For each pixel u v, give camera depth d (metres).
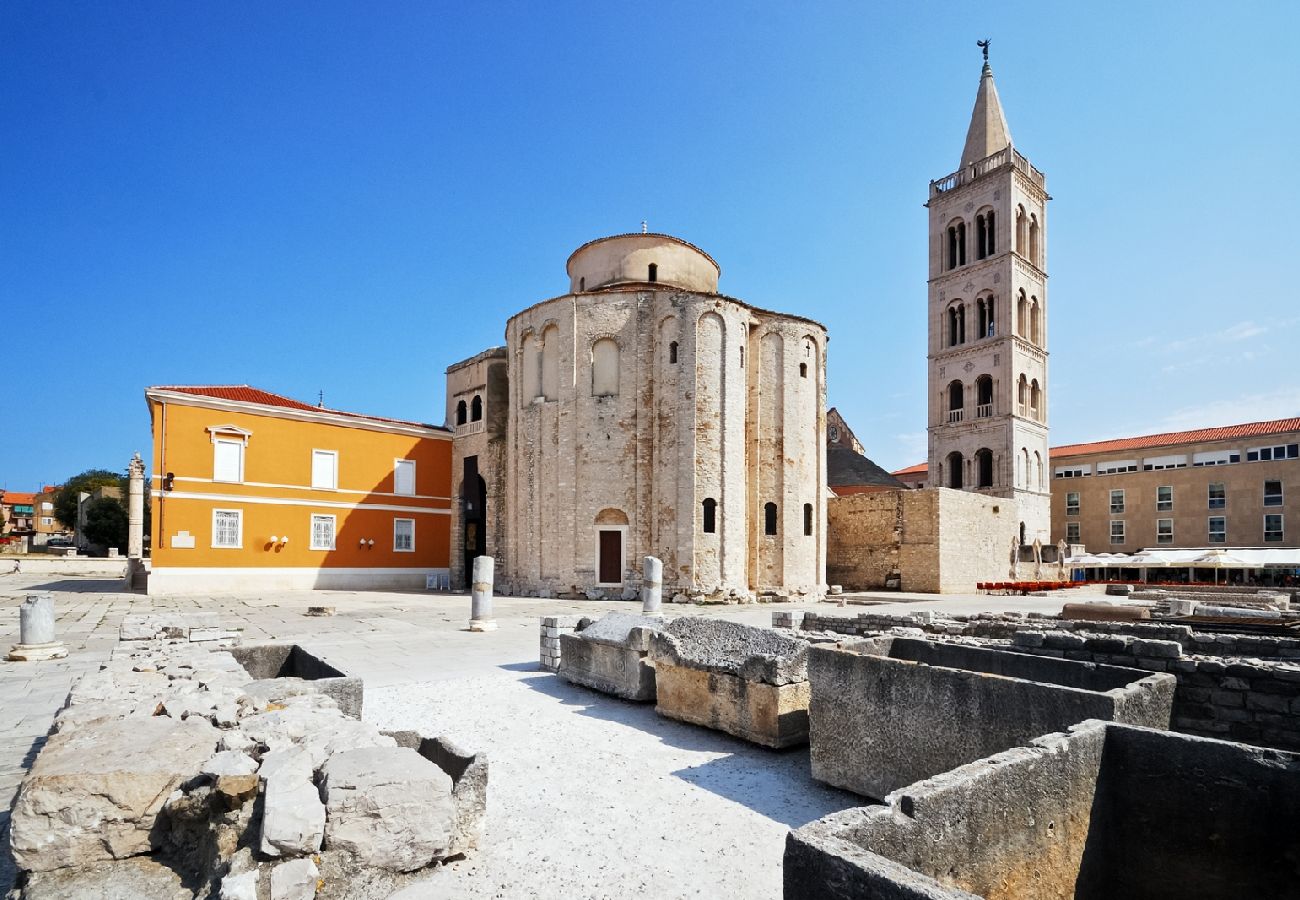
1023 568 49.94
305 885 4.22
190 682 7.79
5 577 48.34
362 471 40.84
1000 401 59.28
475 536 43.88
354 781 4.81
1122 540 72.38
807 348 38.56
